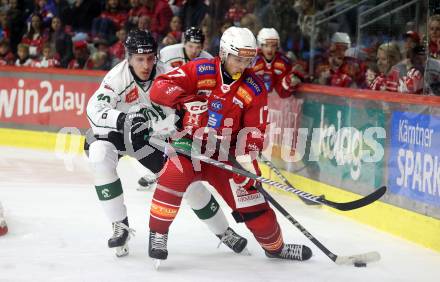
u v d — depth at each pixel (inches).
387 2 451.8
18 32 651.5
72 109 589.9
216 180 274.2
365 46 474.9
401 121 348.5
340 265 283.0
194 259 283.9
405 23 435.5
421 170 331.3
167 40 596.7
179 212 374.3
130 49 271.7
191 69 262.5
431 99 325.4
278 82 472.4
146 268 267.1
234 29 257.4
